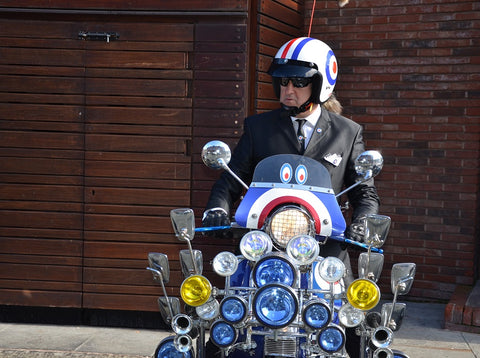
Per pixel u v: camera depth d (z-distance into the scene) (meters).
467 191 6.72
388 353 2.77
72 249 5.70
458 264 6.77
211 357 3.15
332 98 3.93
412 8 6.74
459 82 6.68
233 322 2.61
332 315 2.68
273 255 2.61
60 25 5.56
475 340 5.51
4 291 5.76
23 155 5.68
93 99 5.60
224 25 5.45
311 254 2.65
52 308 5.79
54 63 5.59
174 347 2.85
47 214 5.70
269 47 5.83
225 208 3.40
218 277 5.59
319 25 6.95
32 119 5.65
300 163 3.03
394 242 6.94
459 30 6.64
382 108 6.90
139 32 5.52
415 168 6.85
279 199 2.93
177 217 2.79
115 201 5.64
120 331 5.65
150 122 5.57
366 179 3.17
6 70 5.63
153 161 5.59
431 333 5.69
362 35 6.88
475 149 6.68
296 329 2.76
